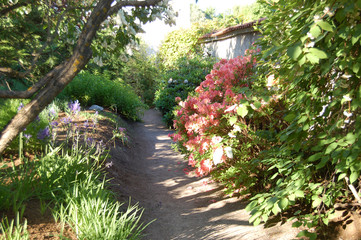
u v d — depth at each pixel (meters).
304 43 1.98
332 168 3.17
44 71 6.22
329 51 2.22
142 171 6.74
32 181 3.37
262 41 3.46
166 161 7.67
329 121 2.57
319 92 2.55
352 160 2.17
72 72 2.38
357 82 2.21
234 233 3.34
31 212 2.95
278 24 3.04
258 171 4.16
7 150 4.43
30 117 2.32
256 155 4.30
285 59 2.86
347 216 2.88
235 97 4.32
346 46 2.09
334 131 2.44
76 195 3.21
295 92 2.87
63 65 2.45
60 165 3.73
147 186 5.71
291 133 2.50
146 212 4.38
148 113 17.23
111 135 7.81
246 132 4.29
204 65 13.62
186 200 4.90
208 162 4.43
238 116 4.38
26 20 5.86
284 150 2.92
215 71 6.13
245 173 4.04
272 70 3.52
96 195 3.49
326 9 1.91
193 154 5.07
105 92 11.73
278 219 3.36
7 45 5.76
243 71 5.44
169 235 3.65
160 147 9.21
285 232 3.02
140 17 2.81
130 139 8.98
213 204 4.54
